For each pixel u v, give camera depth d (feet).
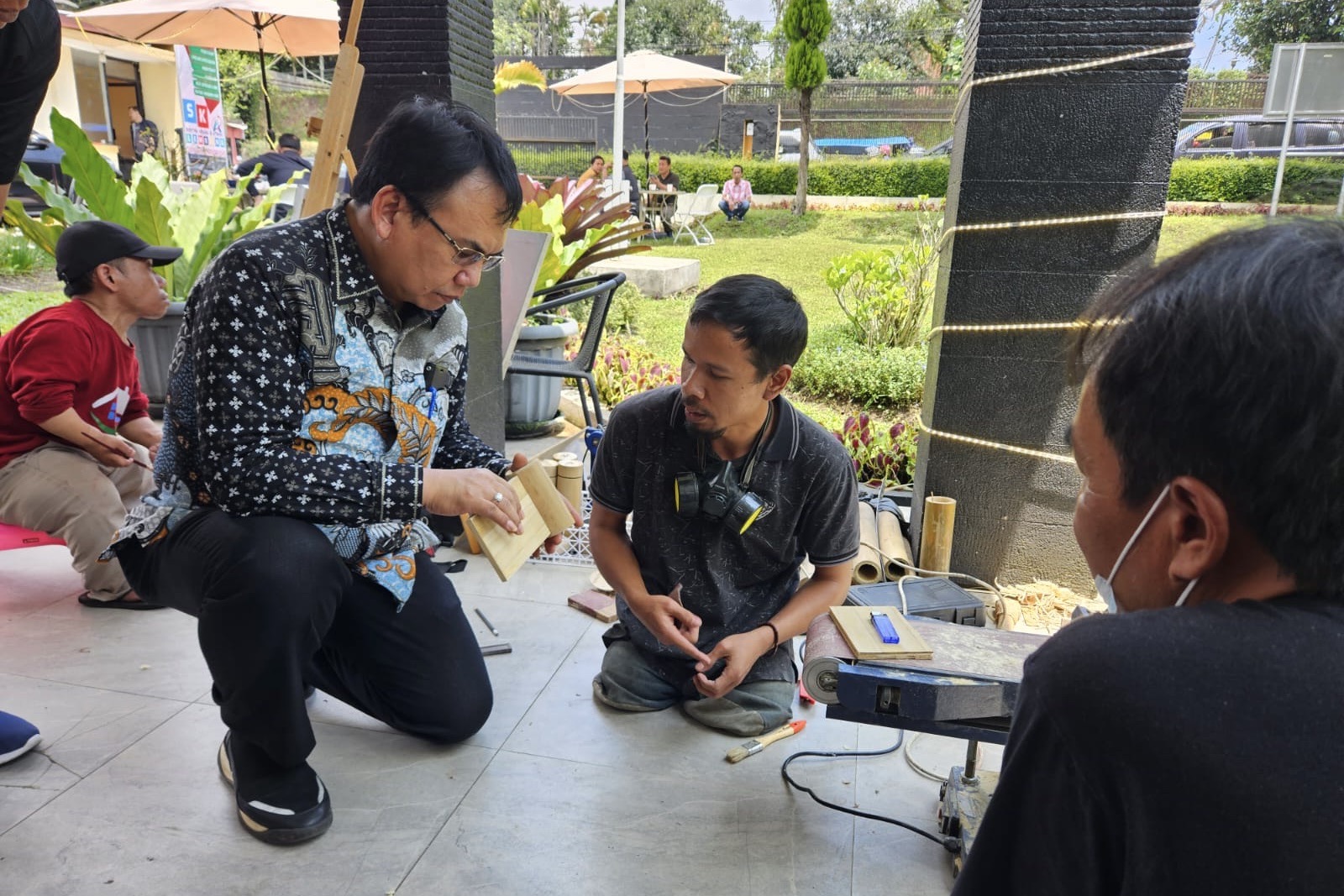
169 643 7.97
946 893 5.41
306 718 5.71
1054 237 8.96
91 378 8.44
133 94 50.78
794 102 64.85
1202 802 1.87
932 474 9.75
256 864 5.42
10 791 5.96
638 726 7.04
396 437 5.88
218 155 34.37
